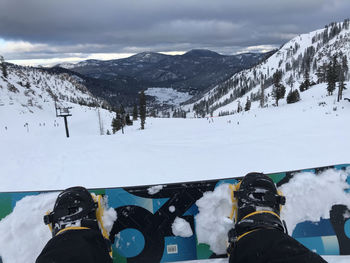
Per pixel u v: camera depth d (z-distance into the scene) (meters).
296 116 26.36
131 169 6.52
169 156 7.88
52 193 2.10
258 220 1.59
